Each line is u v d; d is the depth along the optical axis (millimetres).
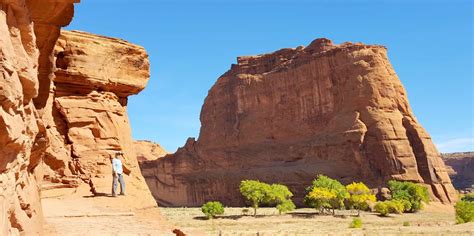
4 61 7324
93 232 14539
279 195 73688
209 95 144250
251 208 89938
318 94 121750
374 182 102438
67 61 21438
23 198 9500
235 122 133625
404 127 110125
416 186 85312
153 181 135375
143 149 157500
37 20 11484
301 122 123250
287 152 119500
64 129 21125
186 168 131750
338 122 114062
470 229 45688
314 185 82000
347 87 116250
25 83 8508
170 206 129875
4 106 7465
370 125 109000
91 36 22484
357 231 48500
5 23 7680
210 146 133750
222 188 120438
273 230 51250
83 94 21922
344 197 73812
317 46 127688
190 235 19500
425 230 47281
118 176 19750
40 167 12609
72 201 17969
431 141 109938
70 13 12031
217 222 62156
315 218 69688
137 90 24016
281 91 128875
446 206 97875
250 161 123500
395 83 115625
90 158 20969
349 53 118812
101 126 21734
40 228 11328
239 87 136250
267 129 127688
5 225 7680
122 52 23328
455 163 183625
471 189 151875
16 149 8148
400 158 103688
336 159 109312
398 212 79500
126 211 18188
